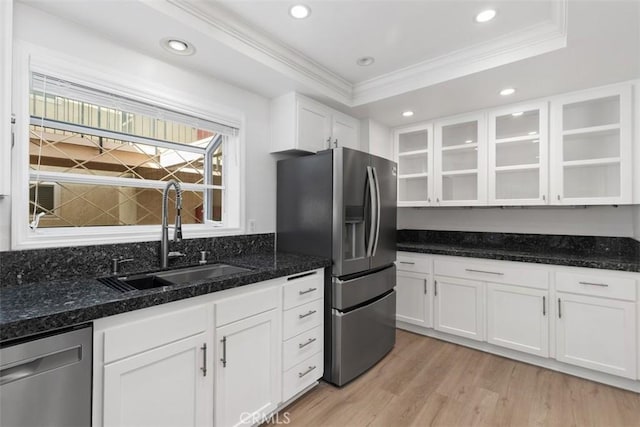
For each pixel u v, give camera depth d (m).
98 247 1.61
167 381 1.28
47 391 0.99
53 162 1.63
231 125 2.30
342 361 2.07
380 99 2.59
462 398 1.94
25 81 1.41
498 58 2.00
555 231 2.77
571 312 2.17
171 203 2.15
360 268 2.24
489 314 2.52
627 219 2.46
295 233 2.40
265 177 2.54
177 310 1.32
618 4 1.42
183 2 1.54
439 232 3.43
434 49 2.10
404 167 3.48
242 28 1.80
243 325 1.57
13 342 0.93
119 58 1.72
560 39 1.78
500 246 3.04
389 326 2.57
